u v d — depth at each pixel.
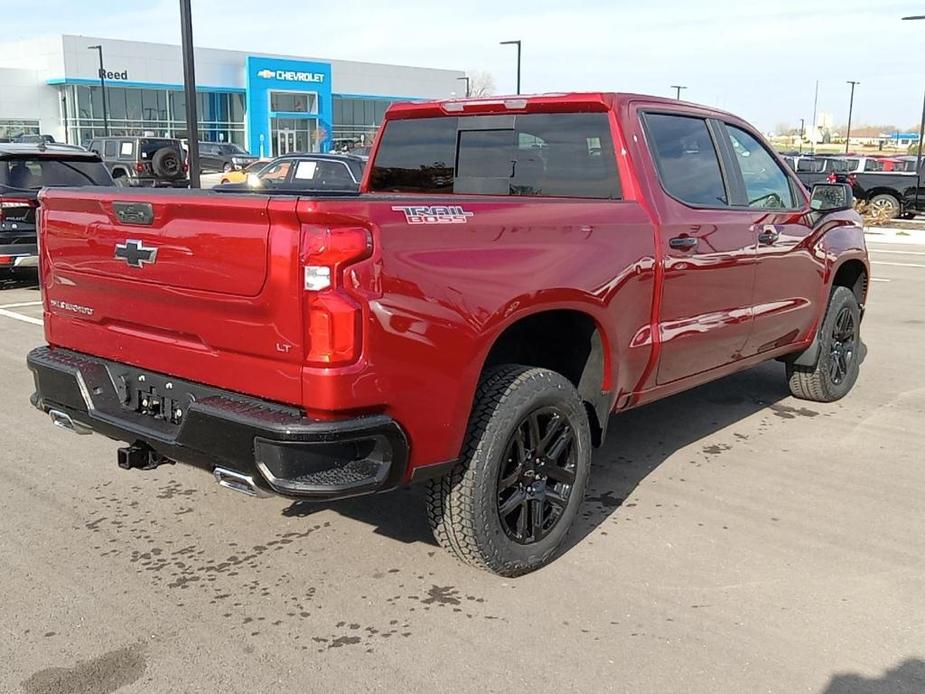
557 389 3.74
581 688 3.00
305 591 3.65
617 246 4.02
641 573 3.82
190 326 3.37
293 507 4.52
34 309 10.18
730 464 5.19
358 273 2.98
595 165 4.48
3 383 6.88
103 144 28.41
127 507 4.50
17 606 3.50
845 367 6.54
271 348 3.10
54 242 3.94
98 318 3.79
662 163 4.53
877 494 4.74
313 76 63.88
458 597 3.61
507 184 4.86
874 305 11.17
